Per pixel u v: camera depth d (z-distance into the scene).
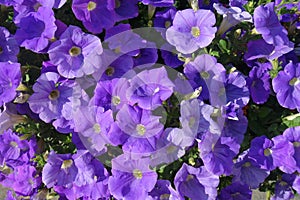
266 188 0.86
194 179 0.77
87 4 0.74
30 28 0.75
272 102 0.84
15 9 0.76
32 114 0.79
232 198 0.82
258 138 0.78
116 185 0.75
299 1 0.83
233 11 0.77
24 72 0.78
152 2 0.76
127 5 0.77
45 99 0.75
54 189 0.81
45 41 0.73
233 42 0.80
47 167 0.78
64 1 0.74
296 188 0.83
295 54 0.83
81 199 0.82
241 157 0.78
